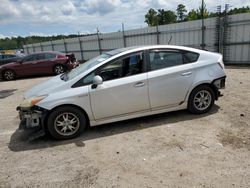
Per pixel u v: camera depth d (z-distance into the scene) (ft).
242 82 26.00
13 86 36.70
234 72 32.81
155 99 15.24
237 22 38.70
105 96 14.25
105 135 14.55
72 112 14.08
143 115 15.44
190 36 45.93
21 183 10.34
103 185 9.81
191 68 15.76
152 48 15.34
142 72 14.94
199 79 15.90
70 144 13.74
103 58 15.53
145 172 10.48
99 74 14.40
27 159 12.39
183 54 15.92
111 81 14.39
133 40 59.36
